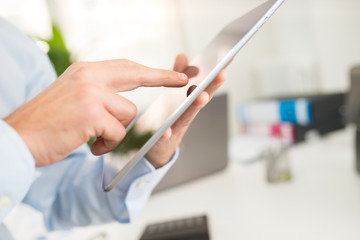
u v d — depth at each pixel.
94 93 0.20
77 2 1.61
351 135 1.00
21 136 0.19
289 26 1.61
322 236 0.45
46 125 0.19
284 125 1.02
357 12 1.21
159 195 0.74
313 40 1.46
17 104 0.48
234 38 0.27
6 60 0.48
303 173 0.74
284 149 0.71
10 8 1.50
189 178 0.77
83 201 0.45
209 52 0.32
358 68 0.67
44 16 1.57
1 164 0.19
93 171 0.45
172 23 1.71
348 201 0.54
